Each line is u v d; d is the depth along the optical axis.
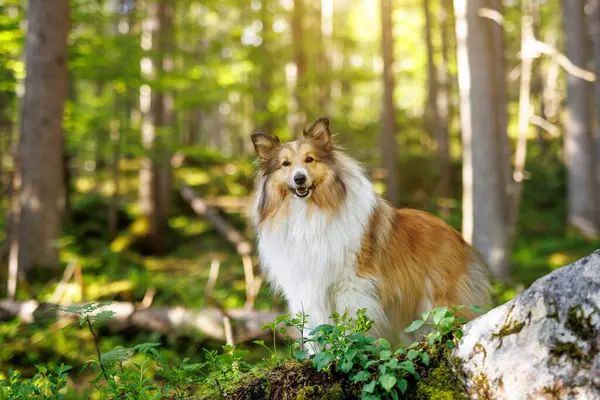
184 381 3.30
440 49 23.48
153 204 15.77
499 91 11.33
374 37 28.08
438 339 2.78
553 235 15.24
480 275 4.54
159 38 15.80
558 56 9.00
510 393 2.43
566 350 2.37
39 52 10.37
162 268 13.10
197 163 21.61
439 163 19.98
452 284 4.26
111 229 15.80
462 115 9.59
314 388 2.77
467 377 2.60
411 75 25.67
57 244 10.65
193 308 8.53
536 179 19.30
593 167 15.56
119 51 13.19
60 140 10.69
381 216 4.23
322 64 20.50
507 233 9.45
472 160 9.43
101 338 8.02
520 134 9.51
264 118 16.80
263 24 17.05
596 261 2.46
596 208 15.45
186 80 15.07
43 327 8.09
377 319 4.02
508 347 2.52
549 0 22.83
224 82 16.55
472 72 9.31
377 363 2.75
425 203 19.34
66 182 15.57
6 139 16.33
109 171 20.94
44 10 10.32
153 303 9.91
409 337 4.31
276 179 4.20
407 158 21.44
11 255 10.42
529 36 9.90
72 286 10.04
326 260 3.99
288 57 17.25
